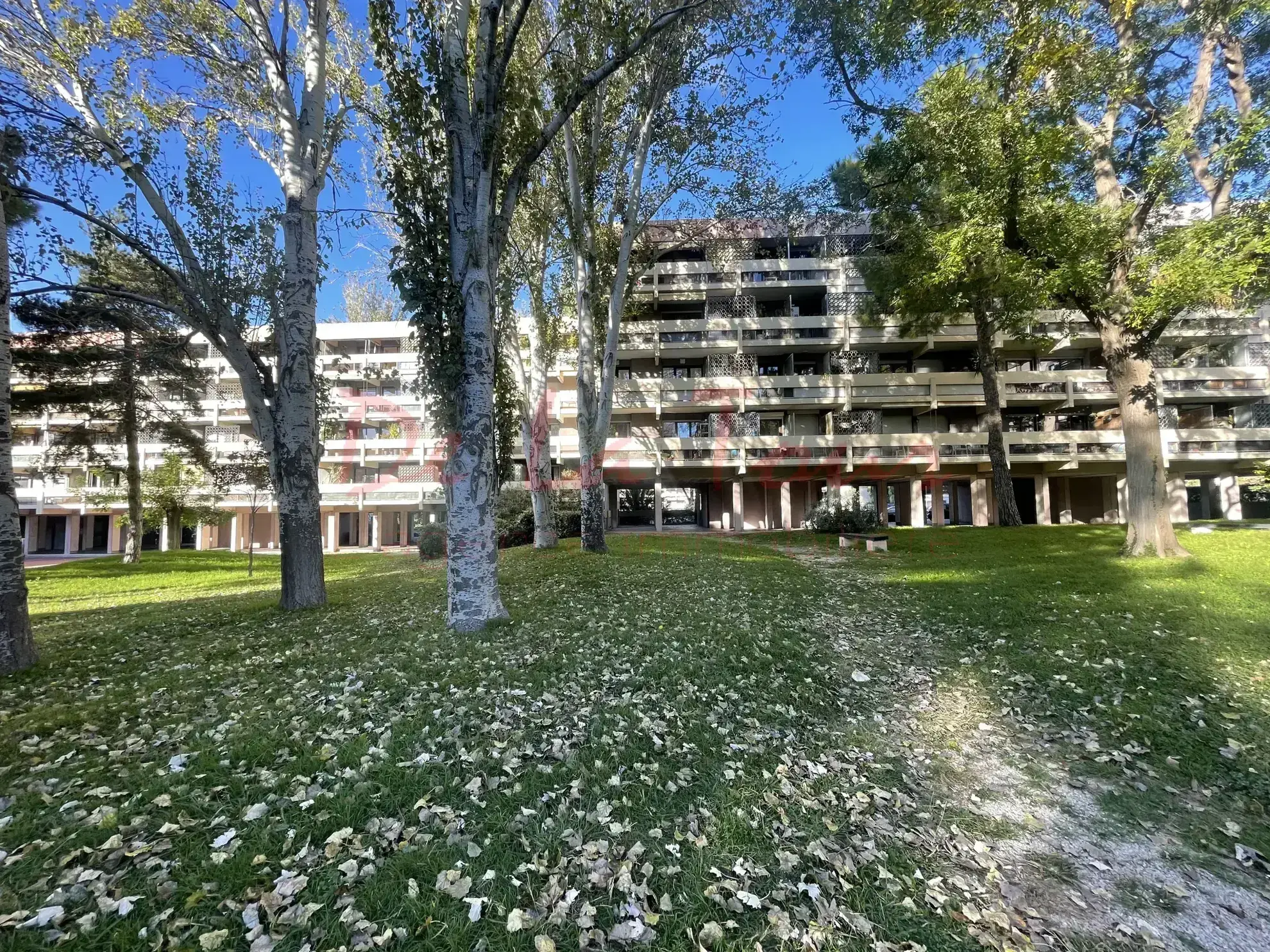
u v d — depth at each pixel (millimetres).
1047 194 11062
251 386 9523
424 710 4434
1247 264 8828
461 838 2793
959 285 14148
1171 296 9523
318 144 9492
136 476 22094
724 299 31719
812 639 6965
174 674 5641
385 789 3211
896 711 4934
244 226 9555
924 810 3420
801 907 2449
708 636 6801
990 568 11797
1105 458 27781
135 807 3014
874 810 3361
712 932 2270
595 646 6340
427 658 5875
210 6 10109
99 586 15648
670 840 2914
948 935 2375
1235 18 9703
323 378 11797
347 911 2273
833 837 3027
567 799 3230
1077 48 9750
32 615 10773
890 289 19828
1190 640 6230
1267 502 31312
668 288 30609
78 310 13016
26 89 8938
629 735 4109
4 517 6180
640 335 30266
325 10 9578
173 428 21609
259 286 9836
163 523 27531
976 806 3482
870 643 6949
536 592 9727
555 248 17281
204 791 3178
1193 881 2828
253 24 9461
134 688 5230
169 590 14508
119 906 2270
